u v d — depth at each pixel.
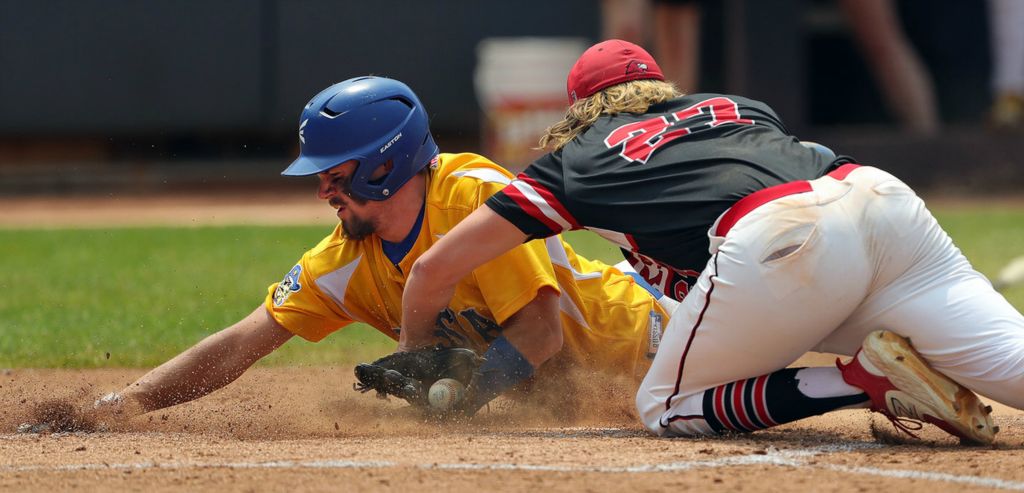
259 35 65.88
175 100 66.12
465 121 67.50
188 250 40.91
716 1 64.69
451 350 14.84
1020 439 13.91
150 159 71.25
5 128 66.00
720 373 13.62
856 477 11.61
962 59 72.00
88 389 18.58
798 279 12.74
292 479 11.70
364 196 14.77
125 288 31.34
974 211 54.78
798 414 13.44
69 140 70.69
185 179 69.56
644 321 16.42
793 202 12.85
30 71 65.81
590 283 16.20
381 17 66.12
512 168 58.69
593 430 15.05
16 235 46.94
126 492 11.40
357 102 14.69
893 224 12.93
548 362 16.16
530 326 14.95
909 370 12.91
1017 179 62.81
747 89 61.62
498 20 66.31
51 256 39.56
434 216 15.02
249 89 66.19
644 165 13.62
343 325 16.39
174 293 30.12
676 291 14.70
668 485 11.29
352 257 15.67
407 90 15.07
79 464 12.74
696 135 13.84
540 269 14.87
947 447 13.34
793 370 13.62
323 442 13.97
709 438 13.96
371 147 14.59
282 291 16.02
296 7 65.75
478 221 13.95
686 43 59.25
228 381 16.05
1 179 68.31
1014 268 26.83
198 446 13.80
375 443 13.76
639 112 14.43
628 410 16.38
